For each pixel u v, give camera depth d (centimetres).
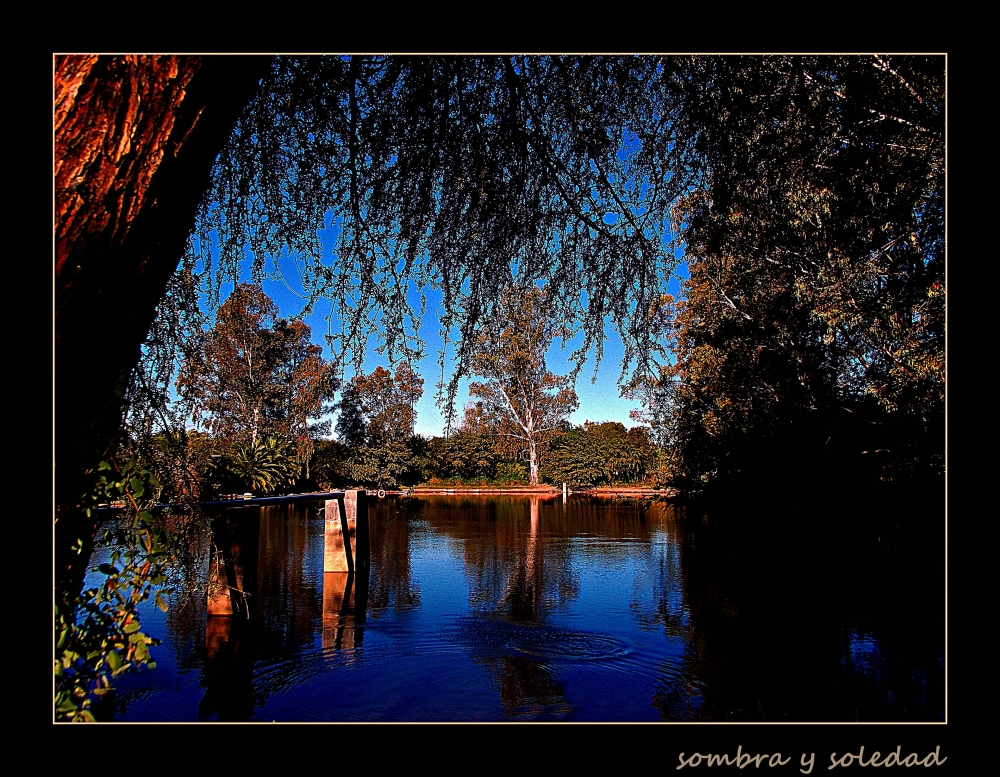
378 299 252
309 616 707
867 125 296
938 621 582
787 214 319
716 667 511
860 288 521
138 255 113
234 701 443
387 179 250
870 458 746
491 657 552
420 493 3256
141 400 204
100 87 99
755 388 941
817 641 540
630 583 883
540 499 2917
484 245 272
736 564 961
